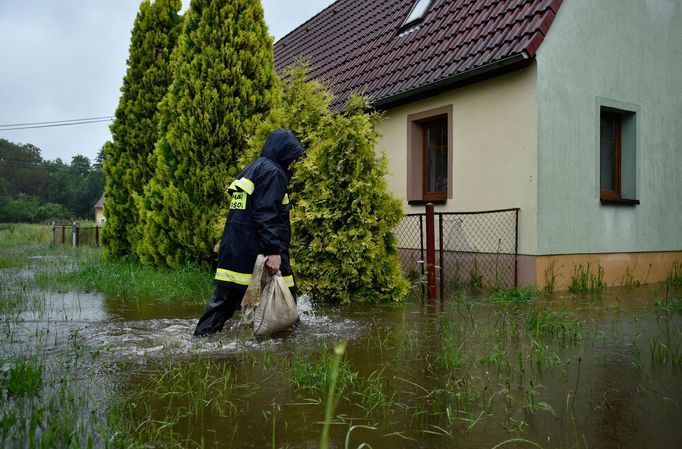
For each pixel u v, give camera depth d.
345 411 2.78
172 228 8.20
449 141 8.57
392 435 2.48
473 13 8.96
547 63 7.27
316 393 3.06
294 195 6.43
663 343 4.23
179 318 5.27
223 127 7.85
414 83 8.73
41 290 7.14
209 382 3.24
